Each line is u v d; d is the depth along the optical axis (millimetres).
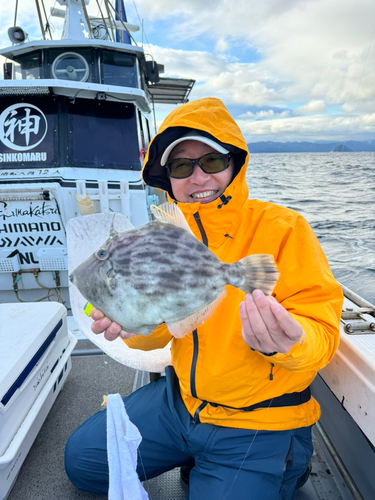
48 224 4172
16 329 2148
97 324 1225
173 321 1199
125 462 1445
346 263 5844
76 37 5277
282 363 1221
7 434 1691
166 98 8312
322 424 2191
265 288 1119
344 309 2033
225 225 1570
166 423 1750
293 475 1521
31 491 1877
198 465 1621
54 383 2252
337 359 1820
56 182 4074
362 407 1580
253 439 1513
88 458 1736
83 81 4441
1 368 1770
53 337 2297
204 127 1452
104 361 2955
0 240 4188
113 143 4426
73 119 4312
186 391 1661
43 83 3959
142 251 1190
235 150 1558
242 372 1472
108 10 4895
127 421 1530
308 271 1401
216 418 1567
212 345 1509
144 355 2182
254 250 1514
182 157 1566
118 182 4285
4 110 4242
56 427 2273
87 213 4035
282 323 1027
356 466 1780
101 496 1859
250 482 1431
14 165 4219
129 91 4223
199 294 1175
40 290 4629
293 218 1515
